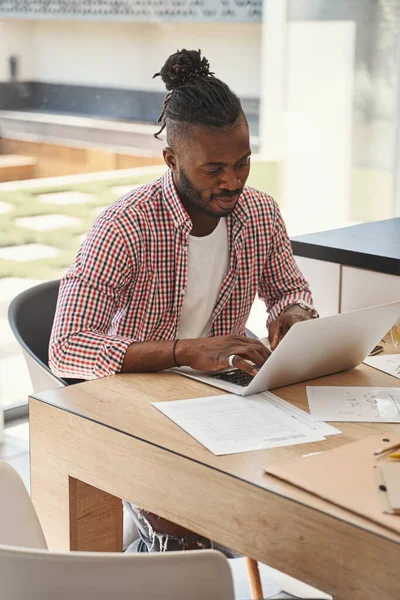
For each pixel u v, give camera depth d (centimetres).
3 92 309
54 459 165
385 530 115
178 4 344
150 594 104
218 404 160
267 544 130
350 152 421
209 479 136
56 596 103
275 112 393
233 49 369
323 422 152
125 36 333
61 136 325
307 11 392
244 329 219
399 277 221
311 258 242
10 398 348
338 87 412
